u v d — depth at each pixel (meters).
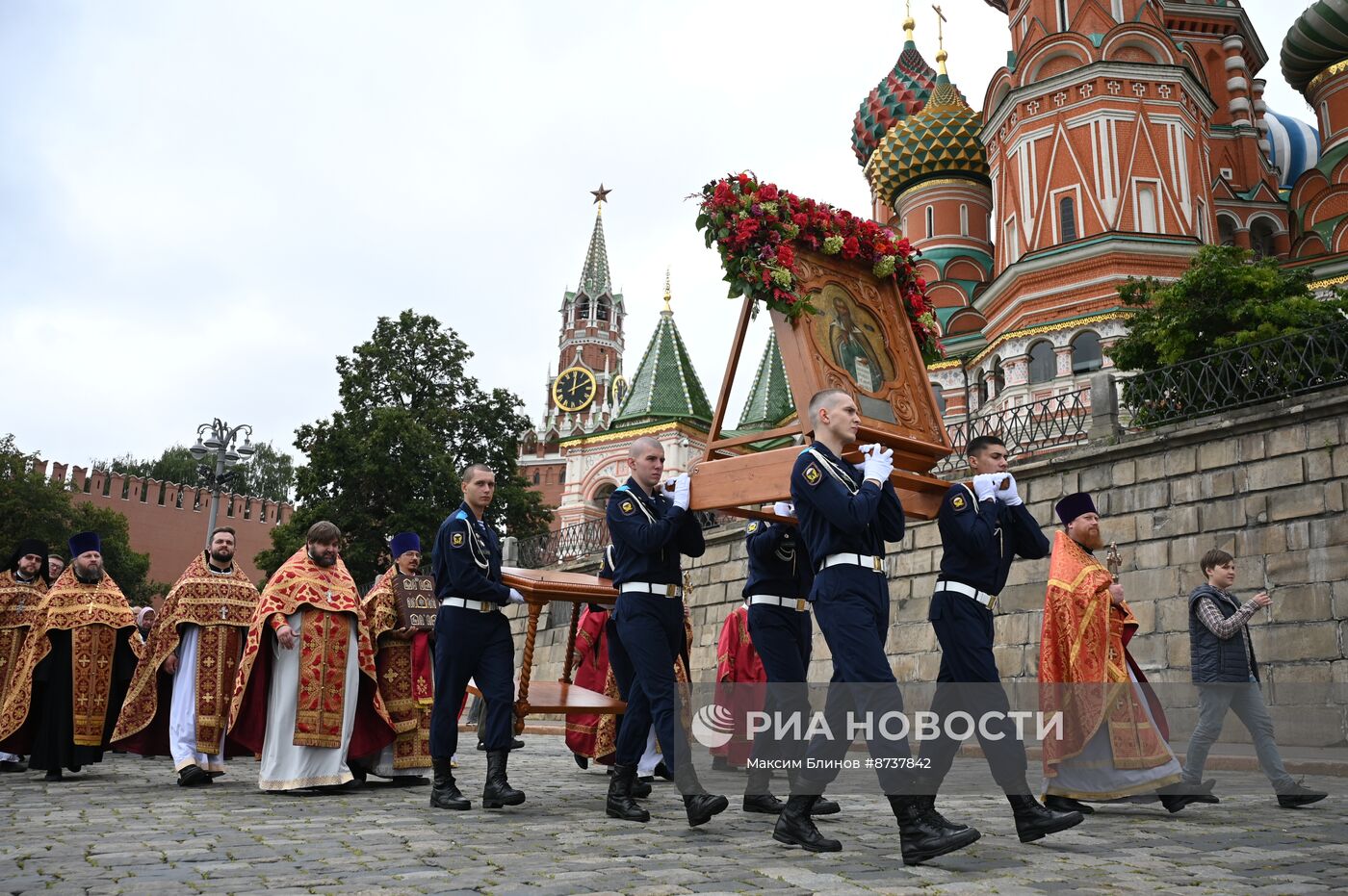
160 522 59.81
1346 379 12.62
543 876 4.45
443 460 36.88
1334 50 35.78
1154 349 20.30
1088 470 14.77
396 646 9.23
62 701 9.61
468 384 40.38
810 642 6.55
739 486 6.14
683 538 6.46
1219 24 39.09
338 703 8.22
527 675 7.61
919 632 16.25
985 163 39.88
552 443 93.88
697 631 20.55
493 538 7.19
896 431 6.34
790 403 47.22
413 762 8.98
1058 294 31.98
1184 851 5.23
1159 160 32.62
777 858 4.90
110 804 7.34
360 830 5.89
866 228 6.83
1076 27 34.72
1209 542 13.33
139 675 9.62
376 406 38.38
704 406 54.69
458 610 6.94
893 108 43.72
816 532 5.21
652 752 9.16
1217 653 7.34
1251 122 37.75
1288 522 12.66
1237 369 13.77
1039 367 32.00
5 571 11.46
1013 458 16.03
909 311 7.14
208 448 29.64
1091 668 6.42
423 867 4.68
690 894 4.05
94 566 10.05
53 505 47.31
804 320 6.27
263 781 7.99
